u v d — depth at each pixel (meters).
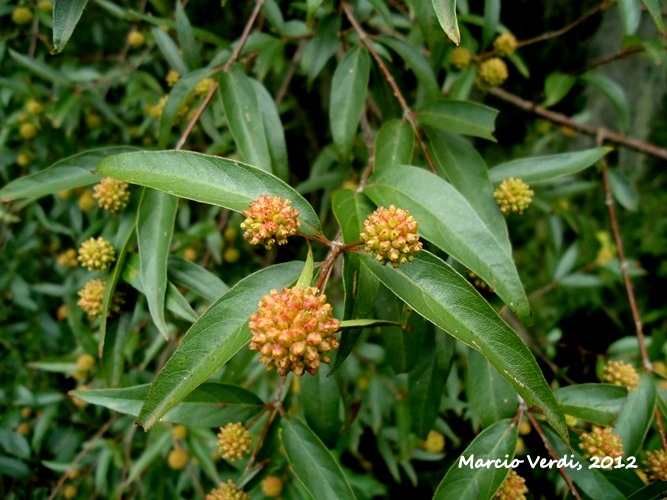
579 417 0.16
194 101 0.24
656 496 0.15
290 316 0.11
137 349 0.30
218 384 0.17
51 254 0.36
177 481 0.30
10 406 0.31
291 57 0.35
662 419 0.19
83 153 0.17
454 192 0.14
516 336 0.13
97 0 0.29
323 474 0.16
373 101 0.29
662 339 0.24
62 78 0.30
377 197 0.14
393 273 0.13
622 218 0.50
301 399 0.18
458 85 0.27
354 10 0.22
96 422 0.31
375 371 0.29
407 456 0.29
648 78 0.48
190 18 0.36
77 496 0.28
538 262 0.50
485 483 0.15
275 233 0.13
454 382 0.27
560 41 0.35
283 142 0.18
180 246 0.29
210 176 0.14
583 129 0.28
